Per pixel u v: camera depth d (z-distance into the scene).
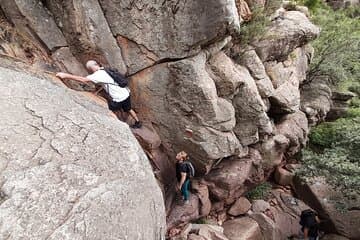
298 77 12.15
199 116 7.90
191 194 9.25
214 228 9.22
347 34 14.33
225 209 10.62
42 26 6.99
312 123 13.56
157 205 4.38
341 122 14.36
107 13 7.22
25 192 3.41
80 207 3.52
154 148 8.21
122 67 7.59
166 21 7.06
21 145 3.83
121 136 4.71
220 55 8.16
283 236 10.78
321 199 11.49
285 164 12.68
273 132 10.84
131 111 7.63
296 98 10.98
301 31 10.35
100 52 7.34
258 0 9.27
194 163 8.86
